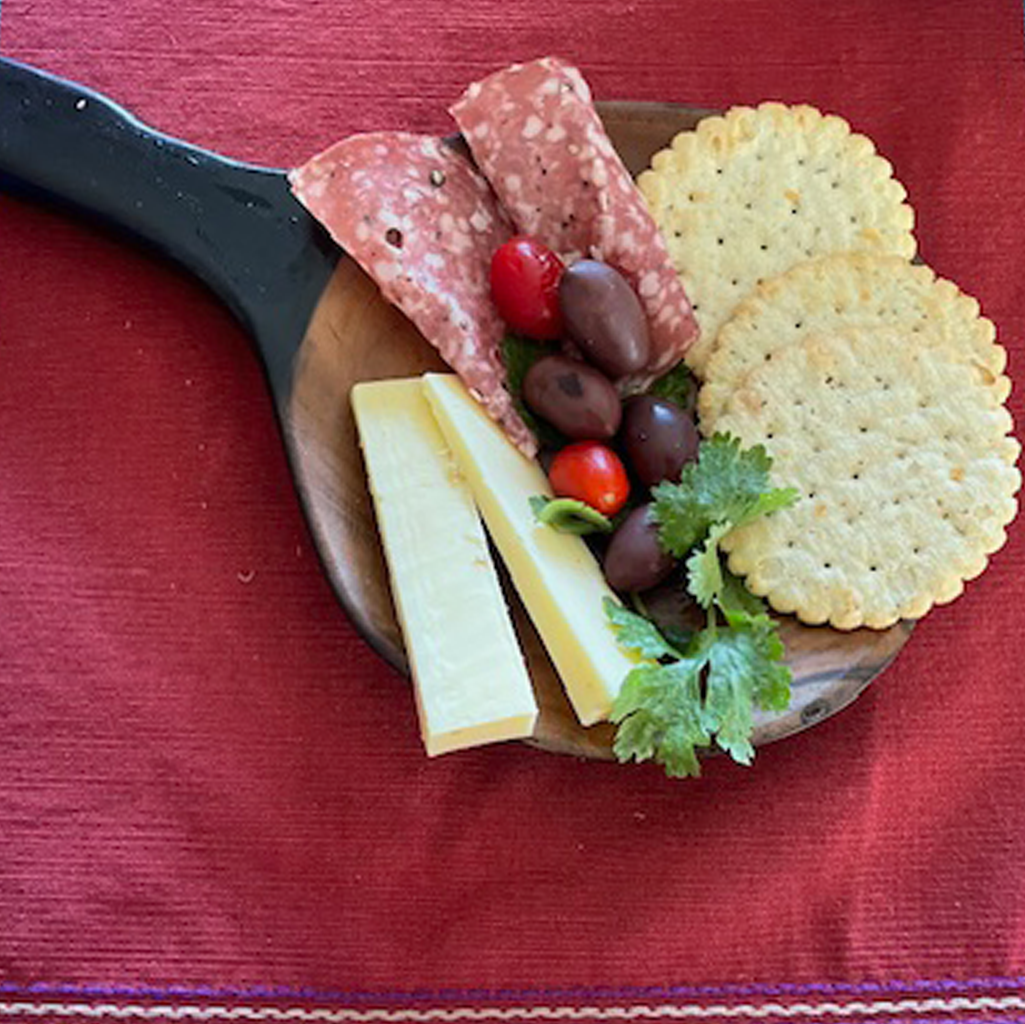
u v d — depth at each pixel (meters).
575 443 0.34
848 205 0.38
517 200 0.36
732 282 0.37
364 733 0.34
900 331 0.36
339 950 0.33
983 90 0.41
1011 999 0.33
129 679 0.34
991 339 0.37
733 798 0.34
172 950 0.33
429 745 0.32
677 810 0.34
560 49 0.41
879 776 0.35
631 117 0.38
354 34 0.40
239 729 0.34
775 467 0.35
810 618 0.34
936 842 0.34
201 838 0.33
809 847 0.34
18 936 0.32
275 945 0.33
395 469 0.34
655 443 0.34
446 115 0.40
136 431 0.36
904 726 0.35
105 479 0.36
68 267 0.38
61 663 0.34
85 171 0.36
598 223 0.35
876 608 0.34
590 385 0.34
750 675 0.32
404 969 0.33
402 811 0.34
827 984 0.33
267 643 0.35
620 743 0.32
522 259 0.34
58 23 0.39
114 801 0.33
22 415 0.36
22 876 0.33
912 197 0.40
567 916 0.33
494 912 0.33
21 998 0.32
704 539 0.33
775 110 0.38
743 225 0.37
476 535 0.34
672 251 0.37
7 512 0.36
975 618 0.36
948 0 0.41
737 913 0.33
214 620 0.35
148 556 0.35
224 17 0.40
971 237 0.39
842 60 0.41
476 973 0.33
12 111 0.36
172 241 0.36
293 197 0.36
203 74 0.39
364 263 0.34
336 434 0.35
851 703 0.35
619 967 0.33
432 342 0.35
